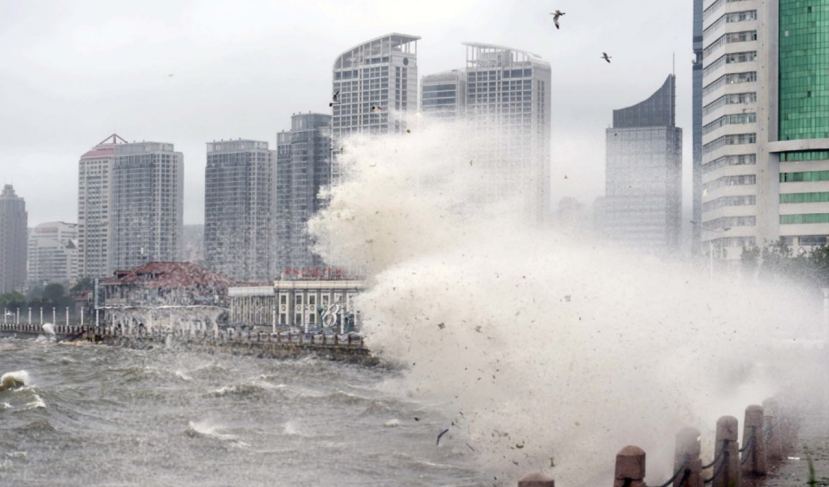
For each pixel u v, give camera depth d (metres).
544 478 51.56
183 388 178.00
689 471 64.88
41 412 144.88
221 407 151.88
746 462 78.50
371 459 107.31
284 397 161.38
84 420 140.25
